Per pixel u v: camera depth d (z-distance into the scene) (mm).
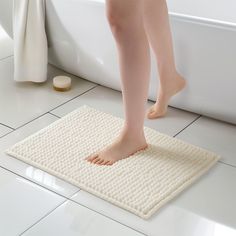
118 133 2221
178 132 2258
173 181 1950
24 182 1935
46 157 2055
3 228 1729
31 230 1725
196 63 2197
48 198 1863
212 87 2219
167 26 2123
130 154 2057
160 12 2068
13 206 1822
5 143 2148
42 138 2168
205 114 2348
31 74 2531
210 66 2170
